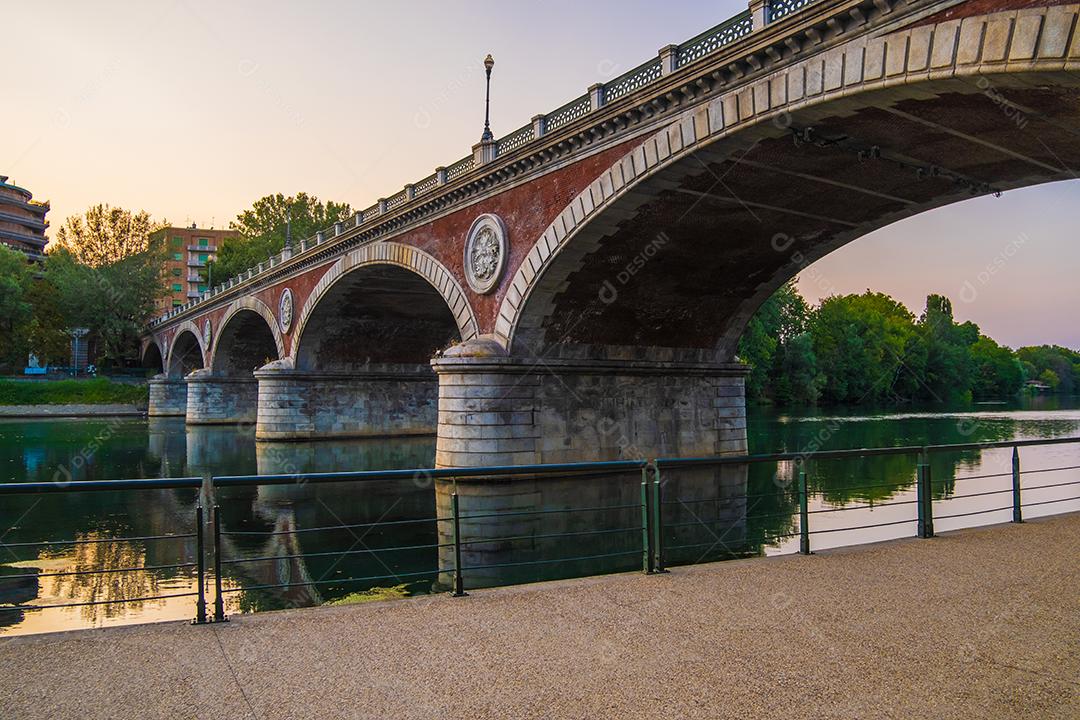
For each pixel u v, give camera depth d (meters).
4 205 119.94
